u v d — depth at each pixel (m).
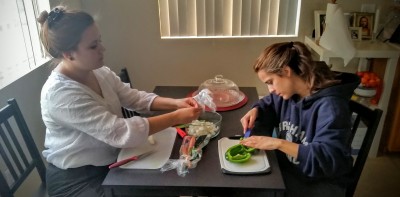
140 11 2.33
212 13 2.33
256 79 2.50
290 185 1.24
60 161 1.26
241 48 2.41
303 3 2.25
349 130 1.10
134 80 2.54
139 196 1.04
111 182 1.02
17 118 1.33
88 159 1.25
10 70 1.63
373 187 2.01
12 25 1.64
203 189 1.00
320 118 1.12
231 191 0.99
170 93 1.80
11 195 1.20
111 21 2.36
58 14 1.13
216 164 1.10
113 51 2.44
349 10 2.26
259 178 1.02
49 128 1.24
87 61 1.17
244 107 1.57
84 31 1.12
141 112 1.55
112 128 1.12
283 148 1.10
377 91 2.16
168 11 2.34
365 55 1.99
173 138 1.27
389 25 2.21
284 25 2.36
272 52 1.17
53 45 1.14
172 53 2.44
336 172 1.06
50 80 1.19
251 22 2.35
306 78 1.17
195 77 2.51
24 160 1.33
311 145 1.07
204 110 1.45
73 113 1.14
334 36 1.98
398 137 2.25
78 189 1.24
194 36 2.41
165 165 1.10
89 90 1.22
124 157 1.15
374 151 2.30
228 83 1.84
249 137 1.20
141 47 2.43
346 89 1.15
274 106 1.44
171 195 1.03
